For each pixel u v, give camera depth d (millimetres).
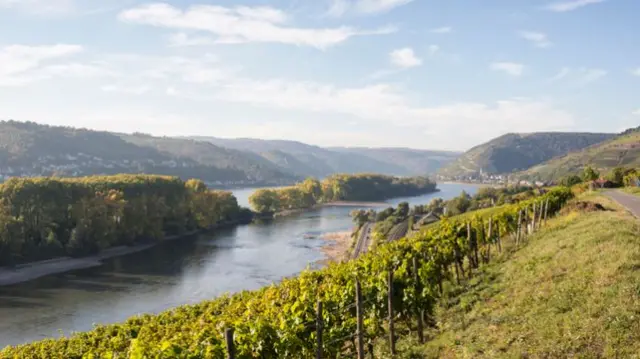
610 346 12094
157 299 69562
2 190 108125
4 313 62312
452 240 28781
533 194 95750
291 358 14438
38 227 106812
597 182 79938
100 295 71938
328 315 16812
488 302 19922
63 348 22734
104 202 118562
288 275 85750
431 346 17328
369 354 18641
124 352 18266
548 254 24125
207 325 17781
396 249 28172
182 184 159625
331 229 155000
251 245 121500
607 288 15414
